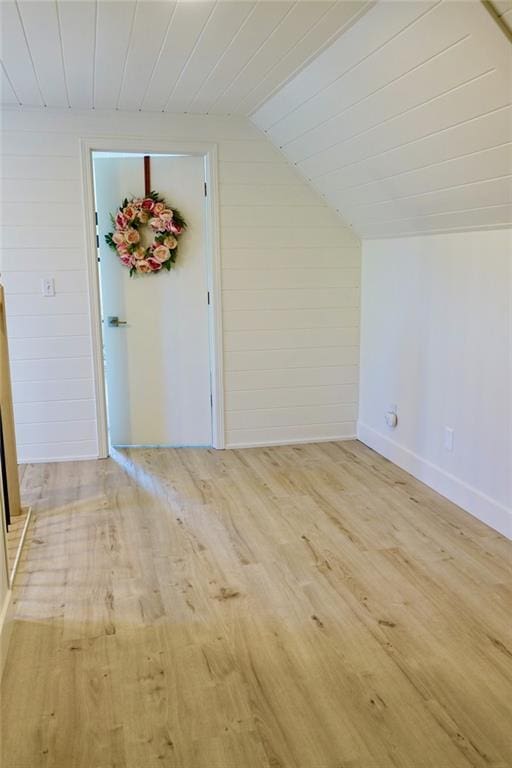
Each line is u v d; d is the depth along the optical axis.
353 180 3.54
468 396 3.12
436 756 1.62
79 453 4.07
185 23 2.42
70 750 1.65
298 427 4.43
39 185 3.73
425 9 2.03
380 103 2.68
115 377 4.20
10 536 2.88
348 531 2.97
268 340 4.25
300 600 2.37
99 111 3.71
